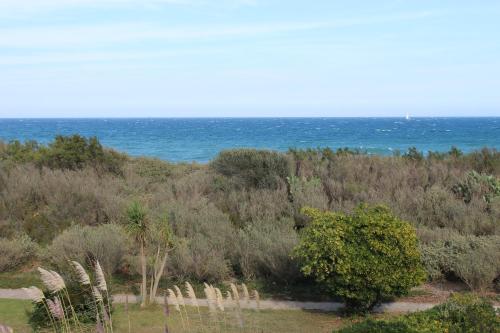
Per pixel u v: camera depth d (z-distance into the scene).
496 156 22.88
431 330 7.47
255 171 19.91
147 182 22.39
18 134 106.38
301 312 10.80
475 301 8.60
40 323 9.59
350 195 18.25
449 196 17.34
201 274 12.86
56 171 21.48
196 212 16.44
